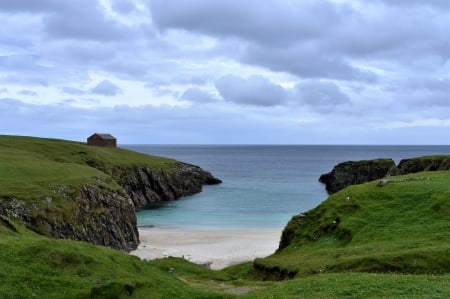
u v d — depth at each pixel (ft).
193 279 143.74
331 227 182.39
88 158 472.03
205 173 634.43
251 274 160.86
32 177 261.24
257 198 483.10
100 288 91.15
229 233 287.48
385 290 90.17
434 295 83.20
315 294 93.25
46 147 480.23
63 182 260.42
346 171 567.59
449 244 130.72
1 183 233.76
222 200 471.21
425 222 158.10
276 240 263.29
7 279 86.79
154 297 96.99
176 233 290.15
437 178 205.57
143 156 597.93
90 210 252.21
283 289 102.01
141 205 448.65
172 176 527.40
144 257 223.51
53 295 86.17
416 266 118.52
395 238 150.82
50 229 214.48
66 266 97.71
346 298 88.22
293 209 402.72
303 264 142.82
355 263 126.31
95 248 116.78
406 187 191.31
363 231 165.37
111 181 316.81
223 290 119.03
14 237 113.80
